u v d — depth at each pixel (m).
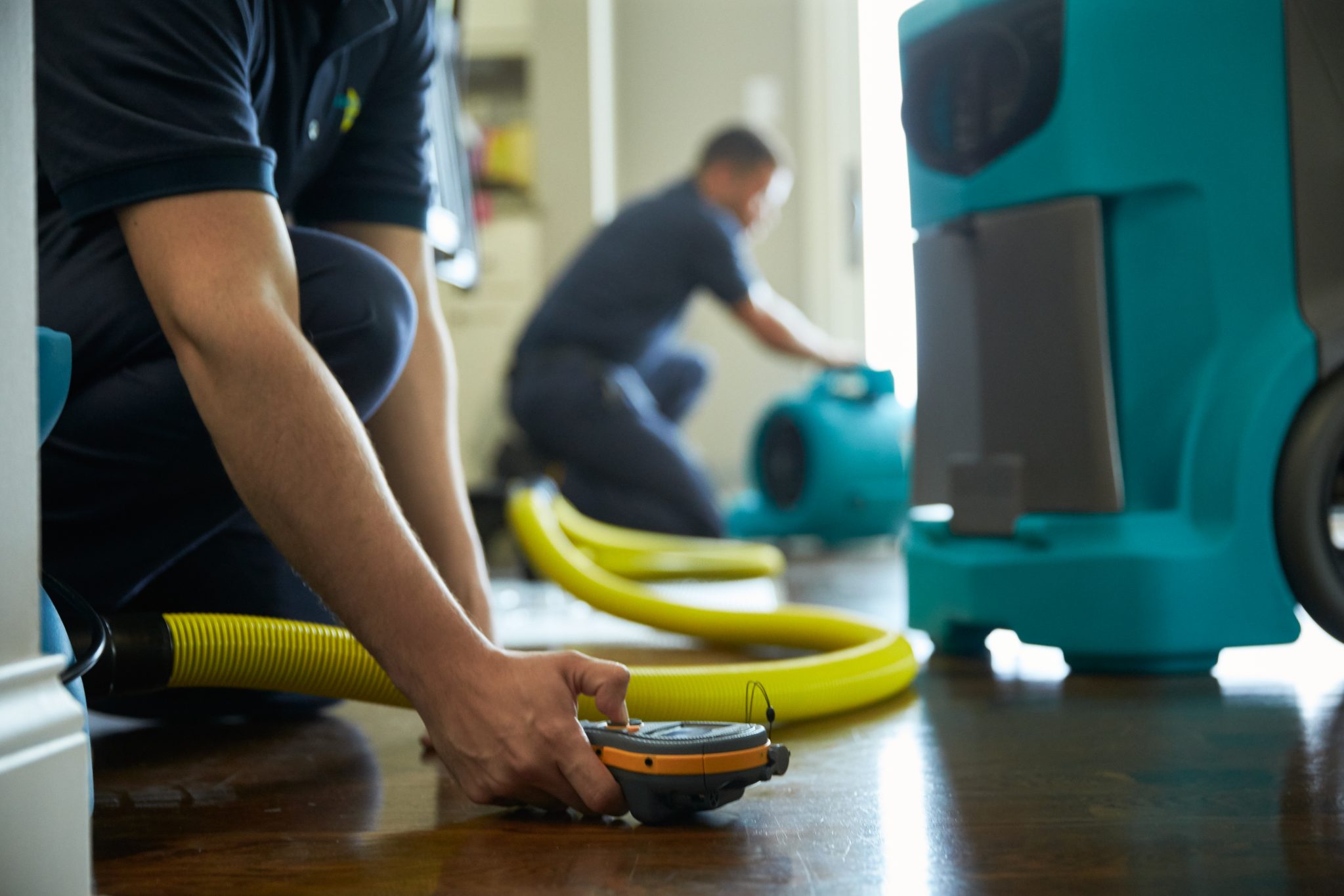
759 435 3.18
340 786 0.72
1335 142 1.06
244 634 0.77
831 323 4.07
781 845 0.57
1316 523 1.06
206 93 0.63
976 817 0.62
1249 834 0.57
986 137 1.17
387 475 0.89
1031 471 1.14
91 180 0.60
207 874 0.53
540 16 3.62
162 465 0.78
